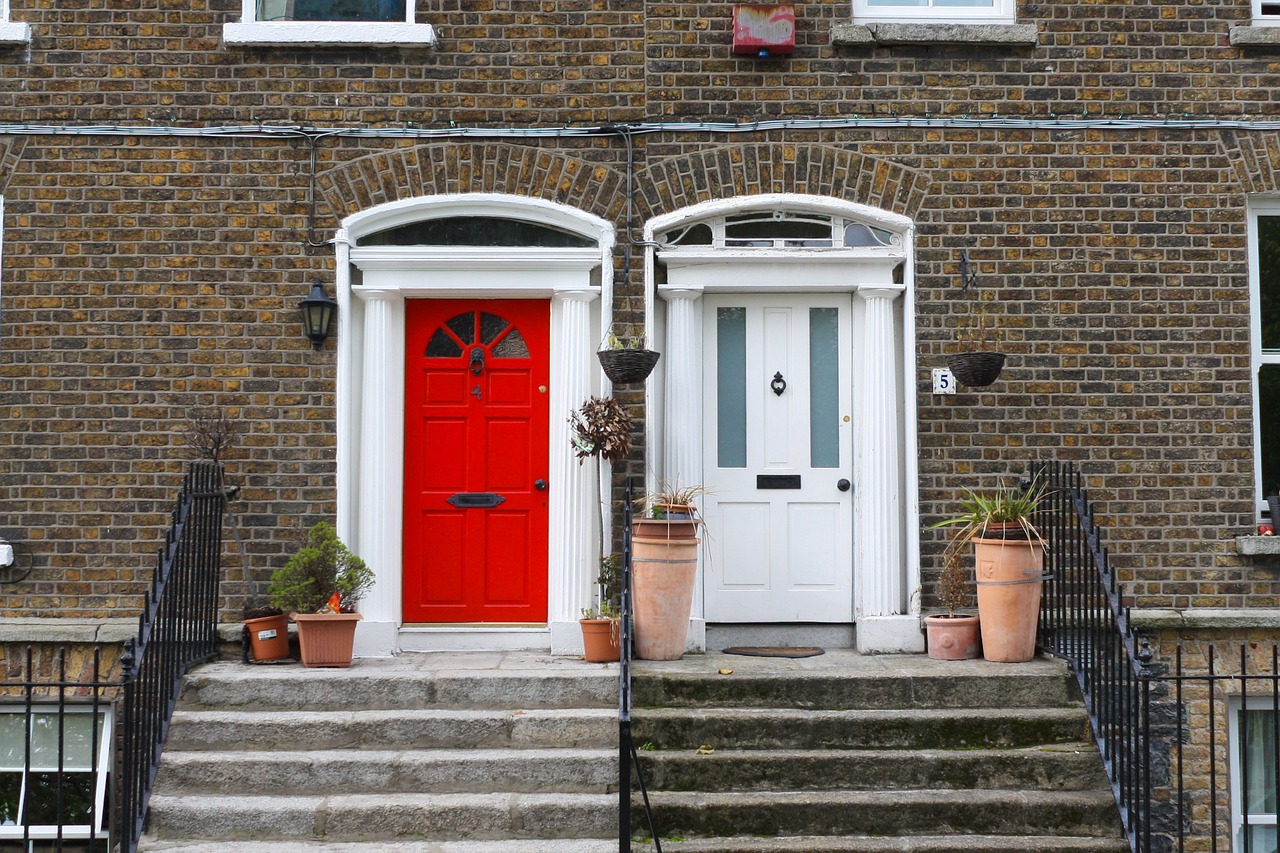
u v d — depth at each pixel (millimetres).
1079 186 7430
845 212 7434
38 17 7391
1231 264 7395
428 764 6000
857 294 7551
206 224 7348
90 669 6934
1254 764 7098
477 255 7387
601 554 7301
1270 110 7453
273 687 6441
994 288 7387
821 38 7488
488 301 7617
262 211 7367
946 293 7395
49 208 7312
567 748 6219
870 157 7441
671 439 7430
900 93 7457
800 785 6039
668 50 7465
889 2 7633
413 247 7410
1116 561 7250
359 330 7461
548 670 6660
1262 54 7473
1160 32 7477
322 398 7297
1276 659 5891
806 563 7578
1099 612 6328
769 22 7328
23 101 7348
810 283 7469
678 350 7469
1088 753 6102
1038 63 7477
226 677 6445
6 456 7203
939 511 7316
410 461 7555
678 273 7469
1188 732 6969
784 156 7426
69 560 7172
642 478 7344
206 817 5754
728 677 6434
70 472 7211
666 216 7414
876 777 6055
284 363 7305
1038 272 7391
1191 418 7324
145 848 5578
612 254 7391
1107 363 7352
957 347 7359
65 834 6879
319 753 6086
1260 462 7461
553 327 7570
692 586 7047
